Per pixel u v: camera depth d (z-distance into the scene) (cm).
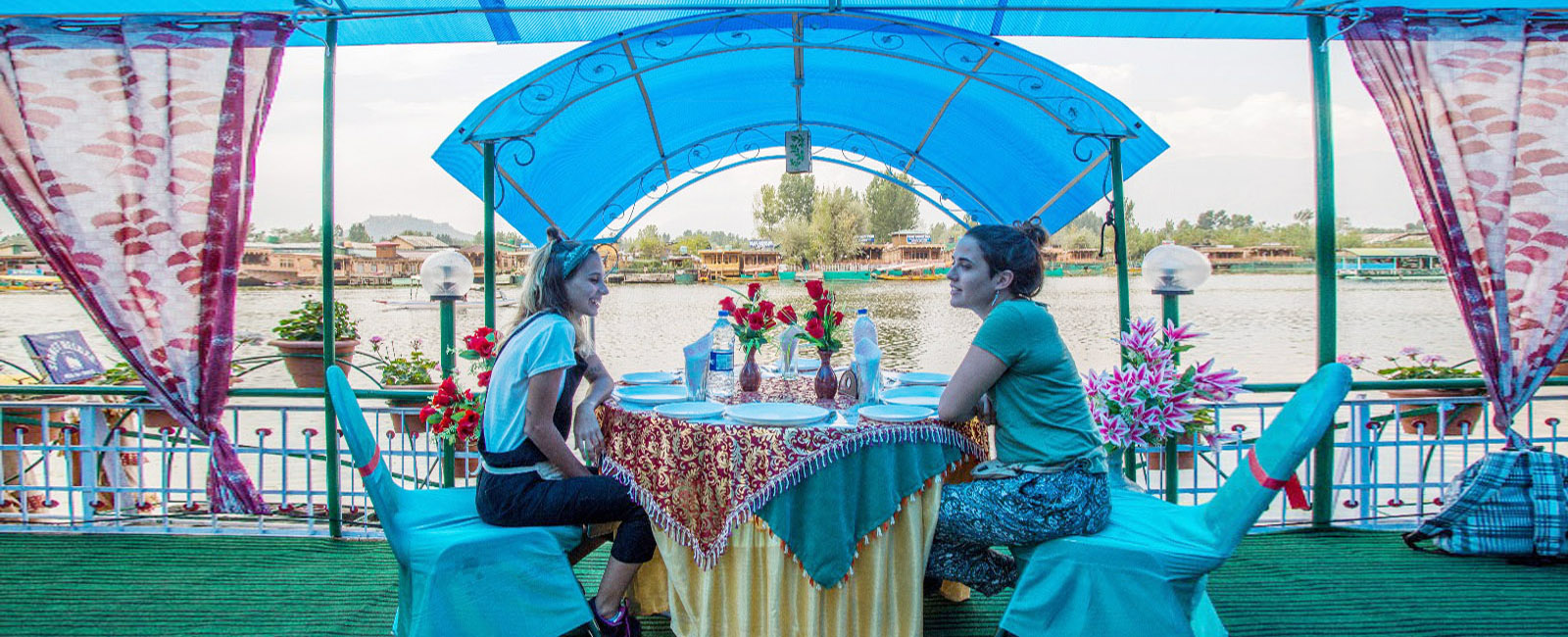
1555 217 360
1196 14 384
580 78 383
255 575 357
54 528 409
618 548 273
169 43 346
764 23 377
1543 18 354
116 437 462
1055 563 252
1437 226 363
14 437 462
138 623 310
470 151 403
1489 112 357
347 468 594
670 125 491
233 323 361
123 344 353
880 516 257
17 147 343
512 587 259
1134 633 241
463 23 380
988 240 267
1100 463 261
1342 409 516
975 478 267
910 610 263
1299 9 365
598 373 292
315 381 579
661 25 362
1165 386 336
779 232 4150
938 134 505
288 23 349
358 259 2627
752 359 326
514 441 268
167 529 409
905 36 387
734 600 264
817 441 250
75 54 345
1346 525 413
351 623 311
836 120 523
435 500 295
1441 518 378
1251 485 229
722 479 256
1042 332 256
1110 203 414
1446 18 359
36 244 343
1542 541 363
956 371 258
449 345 423
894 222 4209
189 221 353
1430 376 502
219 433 367
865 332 305
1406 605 324
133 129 347
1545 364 364
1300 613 317
